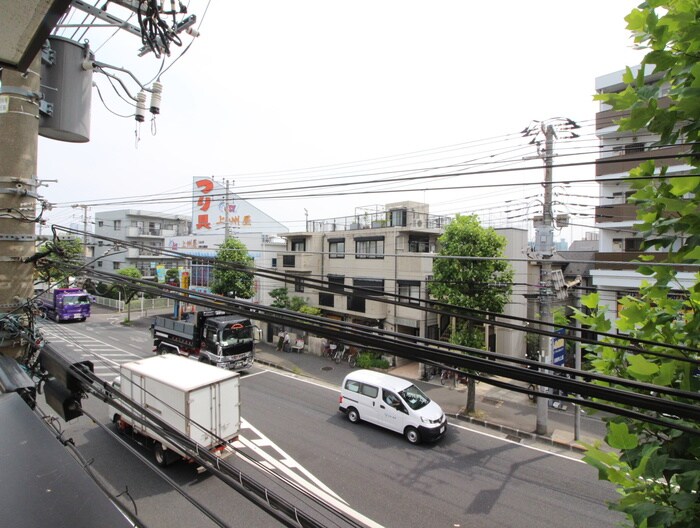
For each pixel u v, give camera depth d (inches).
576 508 309.9
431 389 610.9
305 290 957.2
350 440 425.7
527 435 446.0
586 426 469.4
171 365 406.6
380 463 376.8
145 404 377.1
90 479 69.3
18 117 167.6
